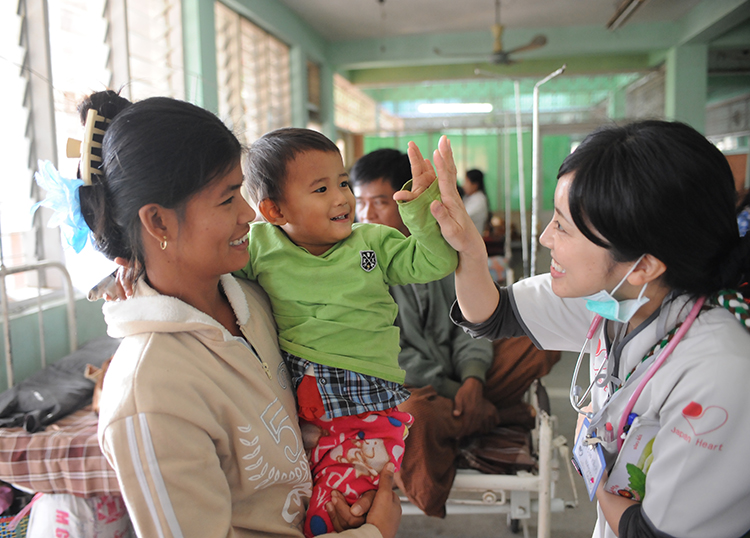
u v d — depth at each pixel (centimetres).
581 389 90
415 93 1022
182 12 366
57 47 256
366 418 88
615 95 980
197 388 66
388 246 91
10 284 245
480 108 1084
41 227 253
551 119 1098
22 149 242
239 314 78
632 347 74
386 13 600
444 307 162
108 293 73
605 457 77
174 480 61
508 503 155
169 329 67
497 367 164
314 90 680
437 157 76
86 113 72
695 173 62
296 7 570
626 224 64
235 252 73
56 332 239
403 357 153
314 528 81
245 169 92
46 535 134
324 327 85
